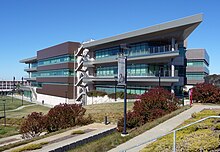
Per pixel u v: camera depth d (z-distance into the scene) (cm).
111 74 5644
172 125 1730
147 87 4600
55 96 8125
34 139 2198
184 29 3941
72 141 1883
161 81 4175
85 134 2136
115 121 2777
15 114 5484
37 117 2788
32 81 11638
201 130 1159
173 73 4328
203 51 6506
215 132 1106
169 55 4072
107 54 5766
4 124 4369
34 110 6322
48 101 8750
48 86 8812
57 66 8056
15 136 3127
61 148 1700
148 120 2175
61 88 7669
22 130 2712
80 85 6869
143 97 2364
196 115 1842
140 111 2220
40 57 9819
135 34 4556
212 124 1273
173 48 4250
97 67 6228
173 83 4206
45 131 2859
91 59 6425
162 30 4081
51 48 8625
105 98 5481
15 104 8194
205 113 1883
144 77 4491
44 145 1852
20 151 1717
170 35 4191
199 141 908
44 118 2756
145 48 4662
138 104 2297
